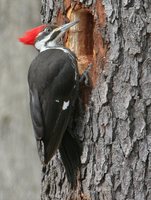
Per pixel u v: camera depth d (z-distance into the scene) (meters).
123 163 13.77
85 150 14.12
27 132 19.69
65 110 14.21
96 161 13.99
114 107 13.80
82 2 14.12
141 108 13.66
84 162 14.09
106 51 13.86
